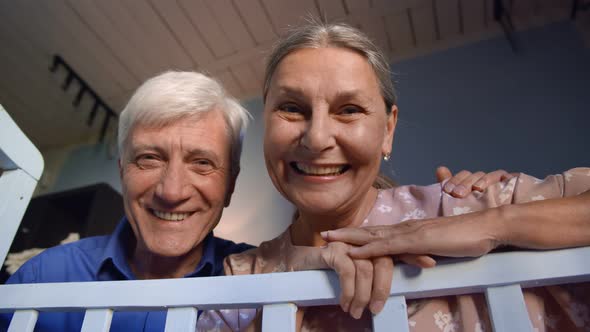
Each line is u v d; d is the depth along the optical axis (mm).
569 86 1779
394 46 2180
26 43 2234
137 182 871
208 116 902
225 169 924
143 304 479
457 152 1787
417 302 508
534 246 416
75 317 826
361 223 660
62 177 2742
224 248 1068
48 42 2217
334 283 445
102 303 493
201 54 2209
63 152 2893
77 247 1002
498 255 420
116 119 2711
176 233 877
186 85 900
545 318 488
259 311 534
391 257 450
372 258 451
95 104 2551
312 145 581
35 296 522
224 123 928
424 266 425
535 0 1968
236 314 628
